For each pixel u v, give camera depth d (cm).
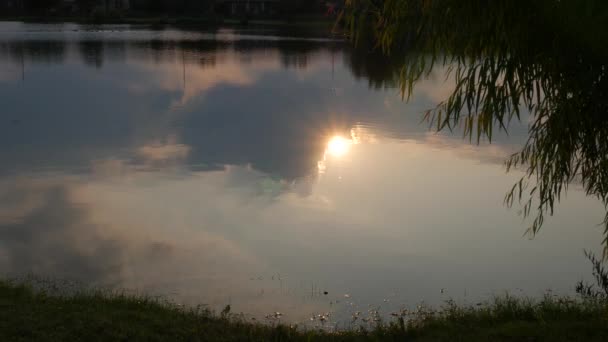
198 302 793
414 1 512
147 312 675
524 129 1894
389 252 995
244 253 985
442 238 1064
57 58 4294
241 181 1409
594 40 466
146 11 11344
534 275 905
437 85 2923
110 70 3669
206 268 916
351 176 1472
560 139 507
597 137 521
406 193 1322
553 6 466
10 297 681
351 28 534
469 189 1348
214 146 1770
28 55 4447
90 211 1180
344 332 677
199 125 2098
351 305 798
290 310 776
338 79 3441
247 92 2914
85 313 633
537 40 483
